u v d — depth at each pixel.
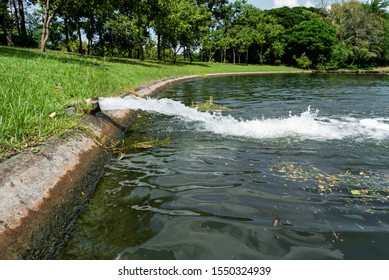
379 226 2.71
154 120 7.29
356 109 9.69
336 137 5.80
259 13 58.19
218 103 10.75
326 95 14.01
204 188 3.47
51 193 2.93
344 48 59.59
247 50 55.81
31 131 3.67
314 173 3.93
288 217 2.85
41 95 5.26
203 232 2.62
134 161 4.42
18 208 2.49
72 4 22.17
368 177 3.83
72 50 39.56
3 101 4.23
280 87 18.33
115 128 5.88
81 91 6.88
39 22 36.09
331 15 64.69
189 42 41.84
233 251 2.39
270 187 3.49
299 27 57.91
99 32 35.62
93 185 3.60
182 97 12.38
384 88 18.19
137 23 34.19
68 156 3.62
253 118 7.76
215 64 48.56
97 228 2.73
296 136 5.84
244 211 2.95
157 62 35.06
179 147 5.07
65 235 2.64
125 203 3.17
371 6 71.38
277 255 2.35
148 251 2.40
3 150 3.09
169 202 3.16
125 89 9.76
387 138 5.78
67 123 4.31
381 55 66.94
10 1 29.70
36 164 3.07
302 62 55.09
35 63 9.52
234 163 4.29
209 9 56.78
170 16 34.41
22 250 2.26
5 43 27.22
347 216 2.87
